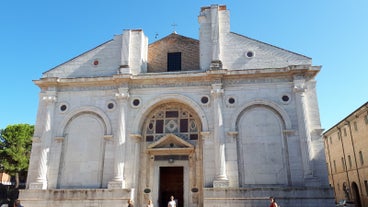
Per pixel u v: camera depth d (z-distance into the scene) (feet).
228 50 75.92
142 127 75.51
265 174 65.77
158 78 73.87
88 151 72.28
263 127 68.85
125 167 69.26
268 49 74.59
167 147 72.64
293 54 73.20
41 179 69.46
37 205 67.72
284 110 68.74
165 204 71.36
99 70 79.10
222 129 68.28
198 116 74.18
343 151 126.21
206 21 78.69
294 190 62.13
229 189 63.72
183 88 73.56
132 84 75.41
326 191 61.36
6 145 126.82
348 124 118.42
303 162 64.23
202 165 70.59
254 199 62.69
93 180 69.92
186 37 84.74
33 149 73.72
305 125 65.98
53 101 75.92
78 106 75.87
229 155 67.36
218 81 71.31
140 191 71.20
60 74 80.07
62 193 68.18
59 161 71.92
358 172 112.27
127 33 79.97
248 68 73.82
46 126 73.51
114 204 65.98
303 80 69.05
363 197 108.88
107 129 72.84
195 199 68.23
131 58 78.13
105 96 75.77
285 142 67.21
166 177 73.20
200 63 75.66
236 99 71.05
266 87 71.05
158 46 85.56
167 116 75.97
